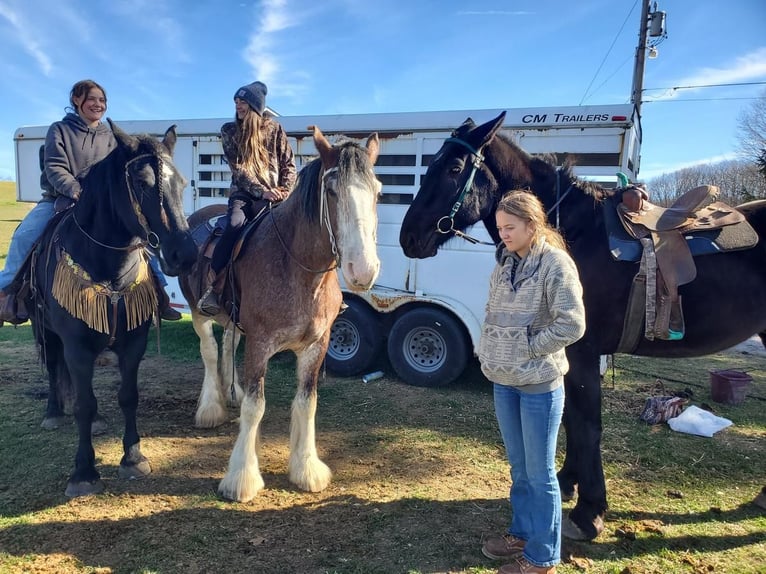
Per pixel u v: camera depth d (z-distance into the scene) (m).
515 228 2.29
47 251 3.40
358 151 2.75
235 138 3.72
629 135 4.95
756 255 2.95
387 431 4.48
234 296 3.45
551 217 3.09
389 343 5.86
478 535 2.92
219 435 4.30
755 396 5.64
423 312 5.66
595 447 2.88
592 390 2.88
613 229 2.95
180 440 4.16
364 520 3.05
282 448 4.09
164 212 2.91
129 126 7.19
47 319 3.51
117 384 5.52
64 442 4.00
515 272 2.38
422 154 5.69
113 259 3.13
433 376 5.68
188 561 2.63
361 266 2.56
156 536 2.84
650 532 2.98
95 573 2.53
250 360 3.29
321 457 3.95
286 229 3.19
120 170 2.98
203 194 6.89
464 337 5.61
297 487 3.44
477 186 3.11
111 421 4.53
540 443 2.32
